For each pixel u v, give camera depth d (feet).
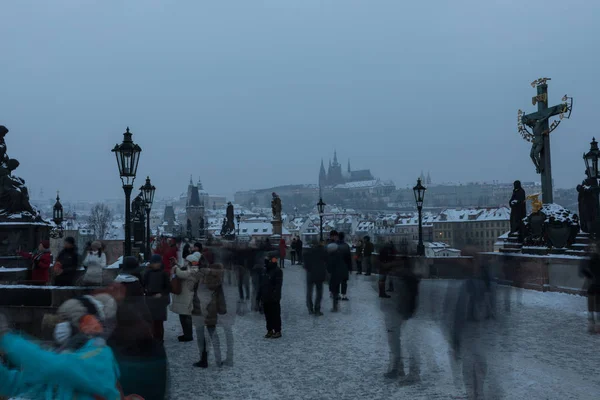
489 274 26.71
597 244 44.52
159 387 20.70
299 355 37.14
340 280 57.88
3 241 59.67
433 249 213.46
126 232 54.19
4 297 36.14
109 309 19.53
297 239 132.16
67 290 36.37
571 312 52.39
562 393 26.76
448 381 29.76
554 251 72.02
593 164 76.23
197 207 573.33
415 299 31.81
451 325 27.09
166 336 45.29
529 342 38.93
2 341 14.16
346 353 37.40
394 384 29.43
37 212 64.95
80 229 391.04
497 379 28.73
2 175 61.46
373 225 538.88
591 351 36.01
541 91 90.22
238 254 65.10
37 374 13.80
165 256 59.00
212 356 37.14
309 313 55.67
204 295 34.81
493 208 440.86
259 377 31.58
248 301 63.26
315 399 27.25
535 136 90.89
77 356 14.17
